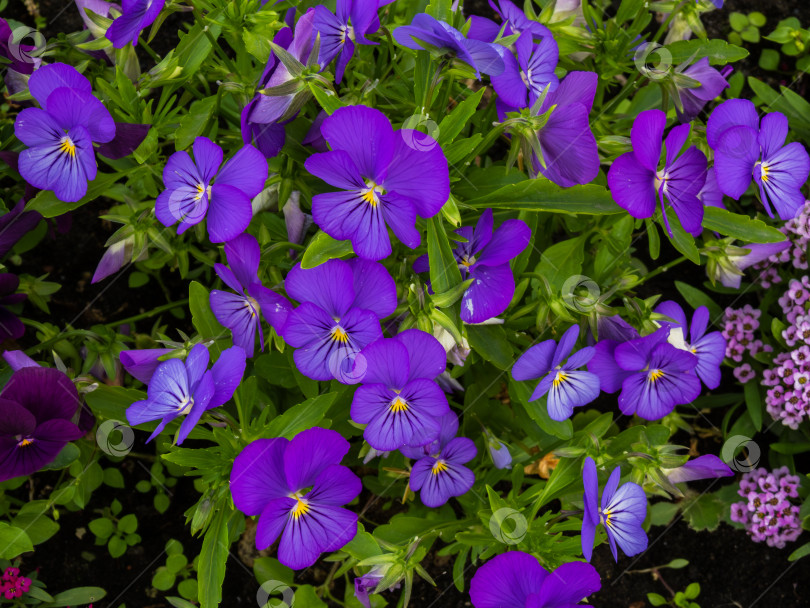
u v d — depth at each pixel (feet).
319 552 1.16
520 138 1.20
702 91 1.31
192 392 1.17
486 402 1.45
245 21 1.21
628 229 1.34
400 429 1.18
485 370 1.46
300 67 1.12
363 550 1.24
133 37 1.24
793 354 1.50
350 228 1.12
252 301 1.24
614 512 1.23
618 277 1.32
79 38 1.31
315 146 1.23
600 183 1.45
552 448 1.39
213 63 1.34
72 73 1.20
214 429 1.18
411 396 1.18
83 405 1.32
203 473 1.20
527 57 1.24
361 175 1.12
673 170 1.21
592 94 1.18
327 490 1.15
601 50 1.35
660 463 1.27
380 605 1.51
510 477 1.42
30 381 1.23
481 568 1.17
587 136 1.18
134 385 1.52
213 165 1.16
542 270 1.35
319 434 1.12
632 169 1.19
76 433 1.27
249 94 1.23
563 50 1.37
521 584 1.18
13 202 1.51
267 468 1.13
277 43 1.19
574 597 1.18
